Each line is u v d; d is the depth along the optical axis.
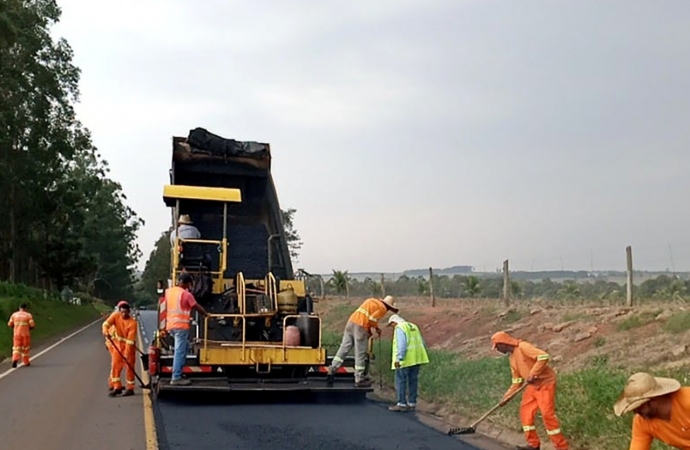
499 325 16.45
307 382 11.54
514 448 8.13
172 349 12.02
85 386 14.00
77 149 46.19
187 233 12.19
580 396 8.51
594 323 13.49
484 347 15.00
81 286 86.06
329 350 16.33
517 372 7.95
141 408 11.04
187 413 10.48
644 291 16.08
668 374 9.44
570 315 14.70
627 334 12.23
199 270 12.05
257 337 12.05
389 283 30.25
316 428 9.27
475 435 8.87
